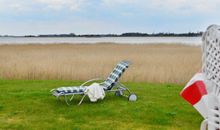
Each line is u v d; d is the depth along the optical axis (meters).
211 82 3.41
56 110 7.76
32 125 6.61
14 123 6.75
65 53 24.72
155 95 9.67
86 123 6.75
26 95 9.38
